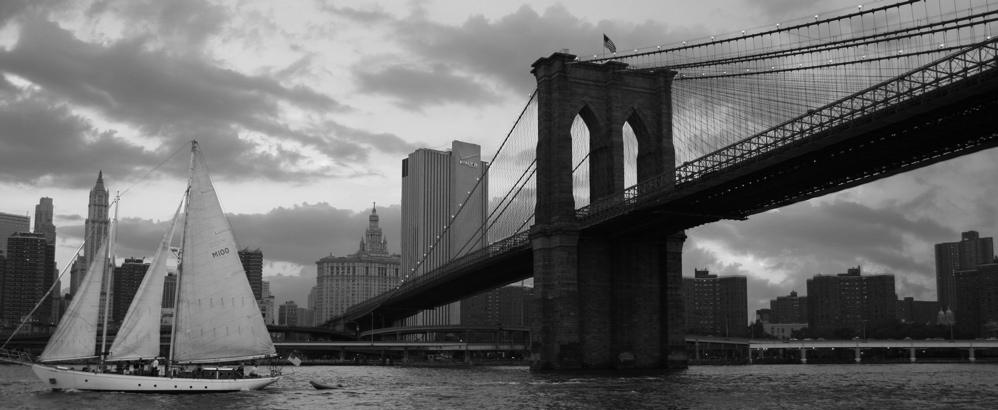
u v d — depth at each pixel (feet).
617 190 430.20
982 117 256.52
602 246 433.07
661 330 438.81
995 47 230.27
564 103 431.84
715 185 338.34
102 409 221.46
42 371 262.88
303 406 241.76
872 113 264.11
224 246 277.23
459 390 300.40
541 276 424.05
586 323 424.05
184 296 271.08
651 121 445.78
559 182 424.87
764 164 310.24
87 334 260.01
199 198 276.00
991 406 239.91
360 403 252.21
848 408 232.73
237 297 277.03
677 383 330.13
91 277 262.47
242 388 276.41
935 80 243.60
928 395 278.87
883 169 311.06
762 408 232.32
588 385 316.81
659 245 444.96
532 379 360.28
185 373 270.87
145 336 263.70
